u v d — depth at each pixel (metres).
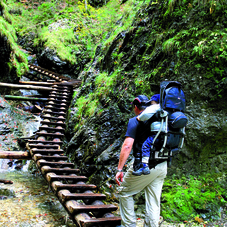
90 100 7.06
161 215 3.23
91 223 2.43
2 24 10.04
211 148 3.72
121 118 5.02
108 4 16.23
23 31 14.98
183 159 3.77
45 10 16.19
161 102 2.08
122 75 5.80
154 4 6.01
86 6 15.38
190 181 3.59
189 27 4.37
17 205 4.05
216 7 3.94
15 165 6.94
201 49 3.80
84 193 3.18
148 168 2.01
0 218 3.45
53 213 3.84
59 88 9.50
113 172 4.31
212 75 3.71
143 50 5.59
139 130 2.15
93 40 13.23
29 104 10.73
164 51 4.59
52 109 8.00
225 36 3.65
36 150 4.68
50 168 3.90
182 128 2.12
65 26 14.02
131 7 9.89
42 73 11.23
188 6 4.63
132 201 2.29
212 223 2.99
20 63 10.61
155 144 2.04
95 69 8.70
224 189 3.37
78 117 7.25
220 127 3.60
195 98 3.86
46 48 12.11
